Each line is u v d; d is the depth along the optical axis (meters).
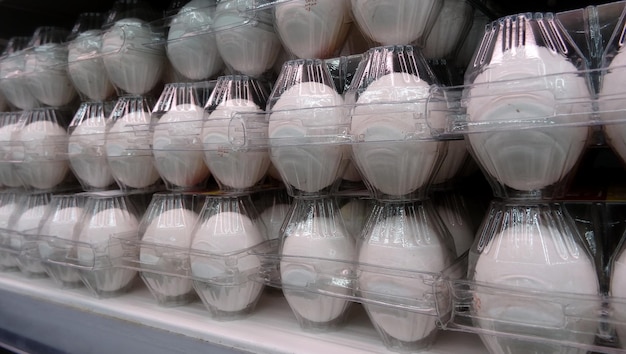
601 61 0.57
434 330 0.67
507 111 0.51
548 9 0.98
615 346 0.52
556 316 0.51
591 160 0.85
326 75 0.74
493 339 0.57
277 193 0.97
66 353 0.88
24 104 1.36
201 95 0.93
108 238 0.97
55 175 1.24
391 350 0.68
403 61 0.65
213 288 0.81
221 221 0.82
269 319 0.83
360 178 0.88
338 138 0.67
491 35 0.58
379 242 0.65
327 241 0.72
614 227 0.61
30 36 1.60
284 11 0.77
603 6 0.60
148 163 1.04
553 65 0.52
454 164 0.77
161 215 0.91
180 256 0.86
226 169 0.84
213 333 0.77
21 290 1.13
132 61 1.04
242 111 0.80
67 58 1.21
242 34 0.87
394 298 0.63
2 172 1.33
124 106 1.06
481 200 0.94
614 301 0.50
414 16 0.68
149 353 0.78
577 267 0.53
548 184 0.55
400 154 0.62
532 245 0.53
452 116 0.57
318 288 0.70
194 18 0.96
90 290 1.02
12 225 1.25
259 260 0.82
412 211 0.66
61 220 1.06
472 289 0.56
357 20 0.74
